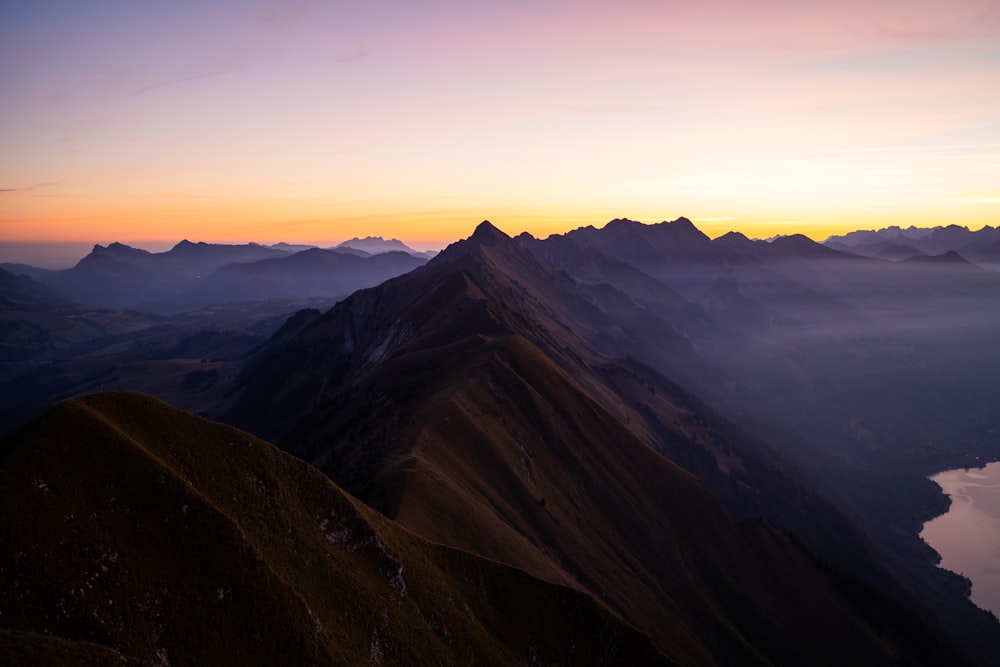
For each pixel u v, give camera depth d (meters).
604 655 90.38
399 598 75.12
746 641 150.12
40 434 56.44
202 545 59.88
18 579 49.03
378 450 143.38
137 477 59.56
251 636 58.19
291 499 73.19
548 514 142.12
